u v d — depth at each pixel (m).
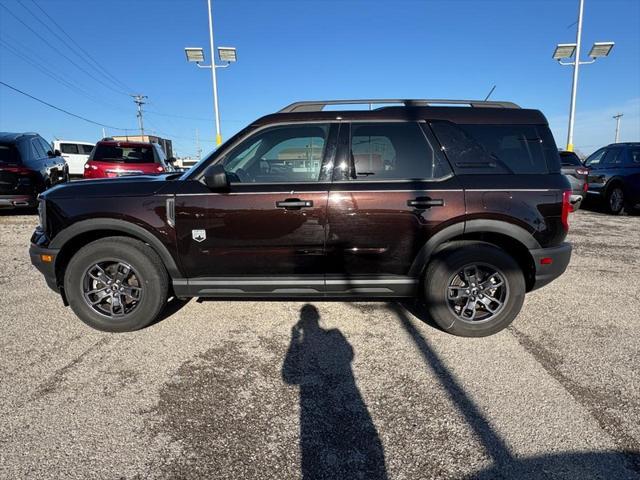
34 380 2.78
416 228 3.29
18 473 1.97
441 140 3.38
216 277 3.44
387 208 3.27
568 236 7.60
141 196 3.33
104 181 3.54
